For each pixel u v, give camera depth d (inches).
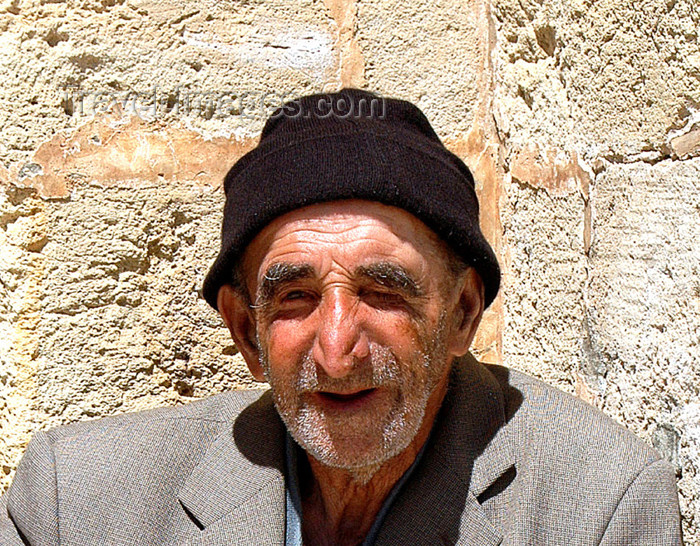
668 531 49.5
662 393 53.7
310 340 46.1
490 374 55.9
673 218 52.1
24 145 65.2
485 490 50.1
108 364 67.7
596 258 60.2
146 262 68.2
